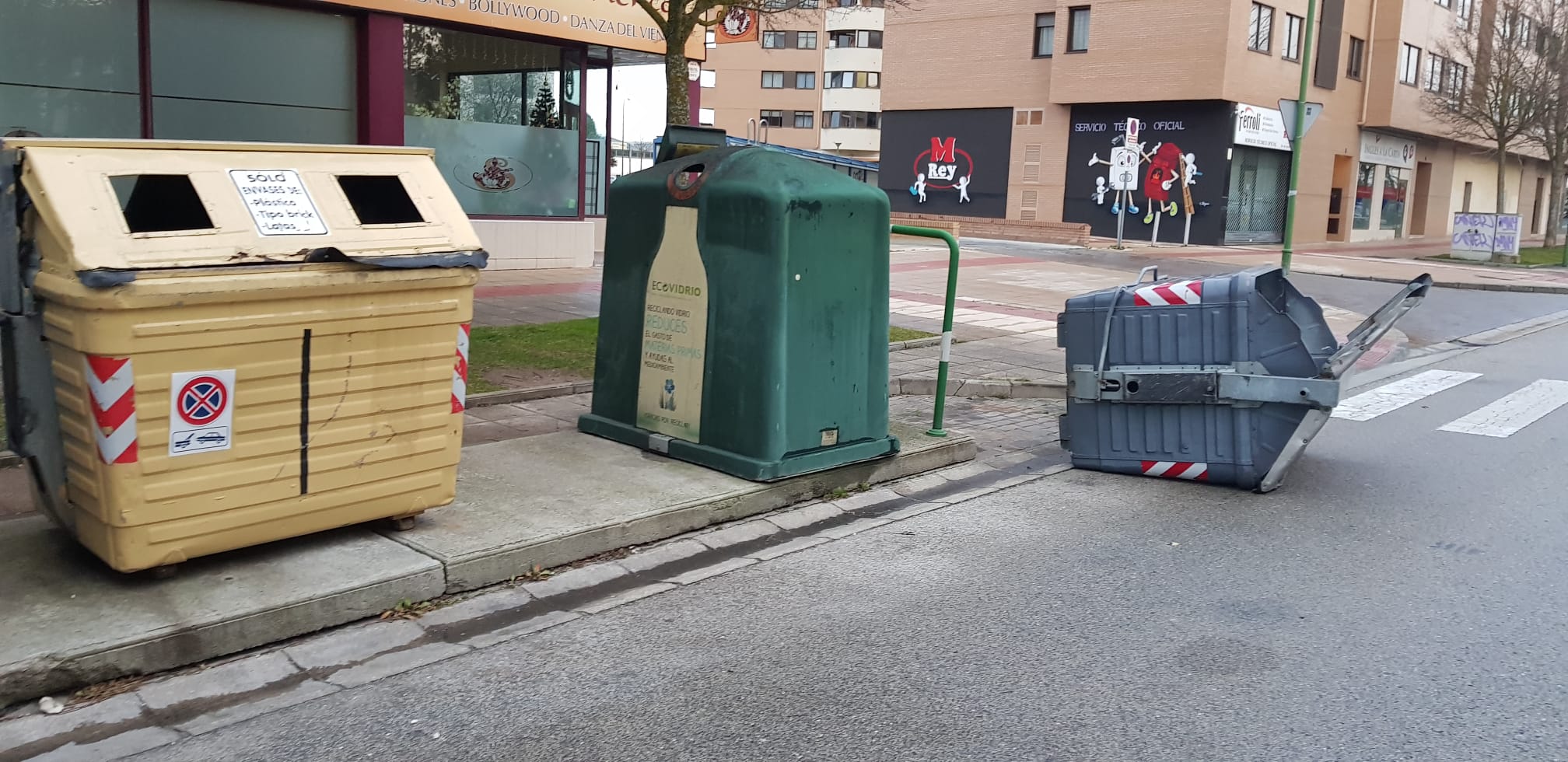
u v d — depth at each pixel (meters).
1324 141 38.22
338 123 14.57
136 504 4.30
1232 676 4.25
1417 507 6.73
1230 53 32.38
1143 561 5.66
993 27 38.34
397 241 4.90
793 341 6.39
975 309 15.66
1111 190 35.94
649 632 4.65
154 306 4.19
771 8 11.93
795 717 3.88
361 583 4.65
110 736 3.69
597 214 19.84
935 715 3.91
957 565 5.57
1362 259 29.55
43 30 12.06
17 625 4.12
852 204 6.59
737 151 6.66
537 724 3.82
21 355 4.72
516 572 5.18
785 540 5.98
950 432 7.96
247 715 3.86
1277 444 6.93
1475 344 14.91
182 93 13.16
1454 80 38.69
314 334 4.68
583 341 10.81
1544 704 4.04
